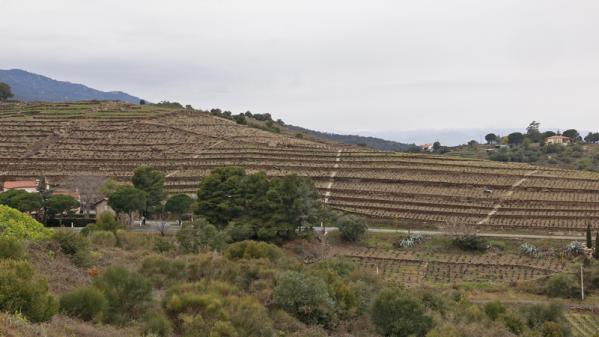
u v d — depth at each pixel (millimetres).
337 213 108688
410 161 141875
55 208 97688
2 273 26031
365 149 175625
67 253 46781
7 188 115688
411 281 82625
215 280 43969
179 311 34719
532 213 109625
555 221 105625
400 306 44125
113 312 32000
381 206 115938
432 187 125562
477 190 122188
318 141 197500
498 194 119500
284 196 93875
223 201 95562
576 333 66000
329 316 42438
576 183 123438
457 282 83750
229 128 189000
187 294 36062
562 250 94062
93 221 99625
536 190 121000
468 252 96062
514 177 129125
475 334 48219
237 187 96562
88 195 108875
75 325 27047
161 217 105375
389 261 90688
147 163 141125
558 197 115875
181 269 46906
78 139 161000
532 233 102938
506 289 80938
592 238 98688
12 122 175875
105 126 176000
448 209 114312
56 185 121875
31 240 46594
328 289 45562
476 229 105000
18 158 139500
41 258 41938
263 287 44844
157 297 39781
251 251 59969
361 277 63344
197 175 132250
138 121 184875
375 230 105312
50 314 26172
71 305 29875
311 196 99375
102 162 140750
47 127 171500
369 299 49906
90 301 30484
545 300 77188
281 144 164125
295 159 145625
